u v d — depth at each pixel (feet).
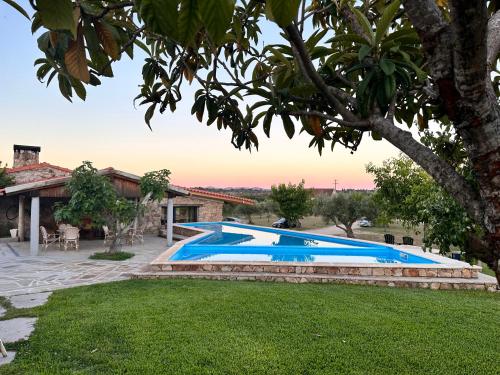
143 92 6.43
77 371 13.44
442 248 13.58
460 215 12.17
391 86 3.75
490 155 2.48
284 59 5.27
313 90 4.78
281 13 2.06
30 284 27.99
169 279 29.63
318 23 8.29
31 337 16.63
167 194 54.03
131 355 14.87
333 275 29.91
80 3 3.61
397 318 19.75
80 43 3.57
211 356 14.80
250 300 22.70
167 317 19.34
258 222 128.88
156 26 2.16
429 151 3.27
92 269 34.01
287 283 28.63
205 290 25.32
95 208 42.04
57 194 44.93
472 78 2.35
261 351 15.34
